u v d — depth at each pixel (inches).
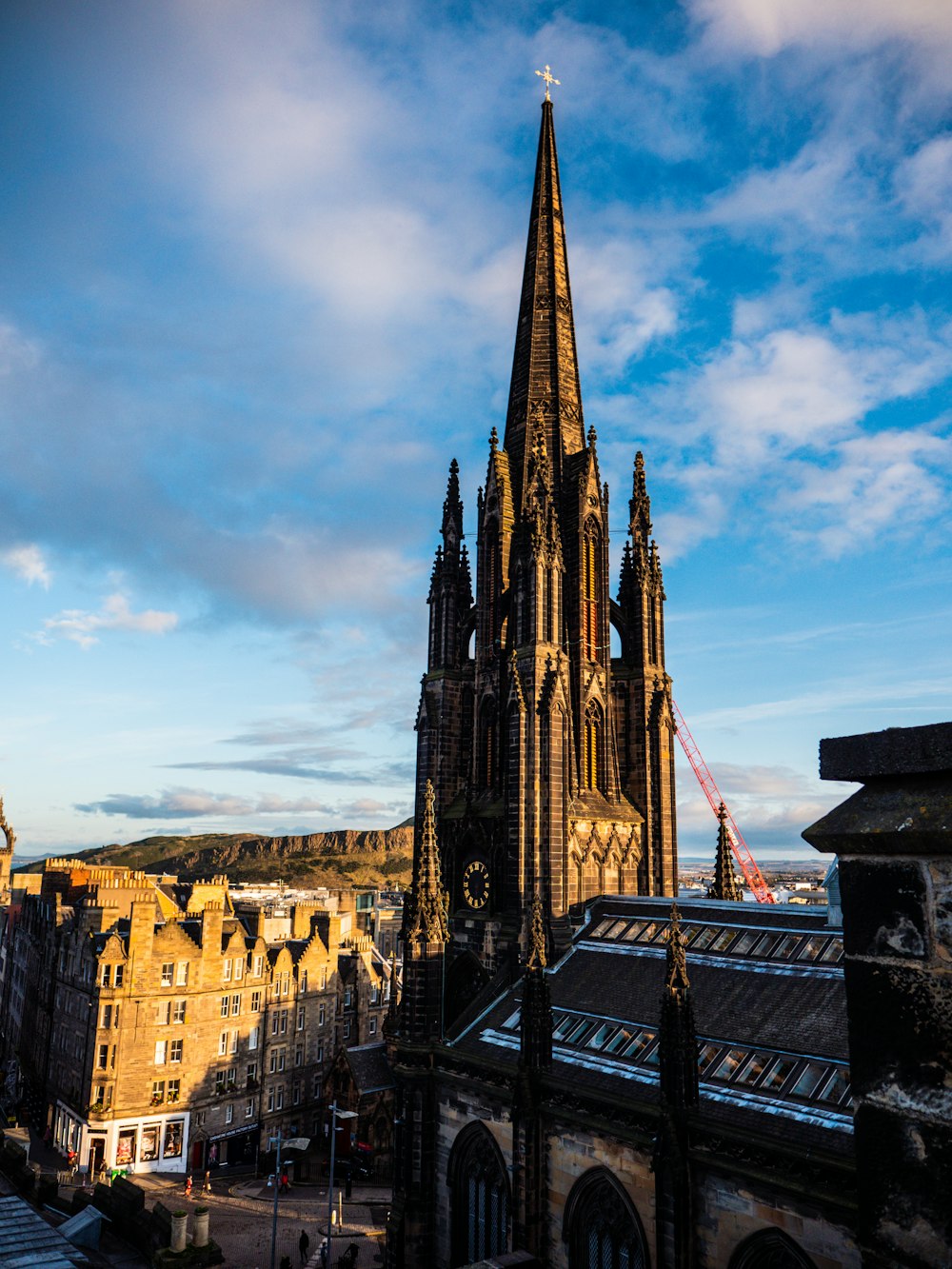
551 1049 2123.5
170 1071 3993.6
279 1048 4510.3
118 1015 3900.1
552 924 2699.3
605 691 3233.3
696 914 2522.1
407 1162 2351.1
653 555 3449.8
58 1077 4256.9
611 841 3002.0
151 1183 3713.1
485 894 2962.6
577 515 3294.8
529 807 2787.9
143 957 3978.8
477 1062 2224.4
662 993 2219.5
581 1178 1895.9
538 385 3619.6
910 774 373.4
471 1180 2244.1
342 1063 4466.0
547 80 4114.2
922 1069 343.3
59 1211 2230.6
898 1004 356.5
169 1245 1862.7
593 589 3309.5
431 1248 2292.1
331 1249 2987.2
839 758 404.8
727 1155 1611.7
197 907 4874.5
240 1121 4232.3
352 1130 4261.8
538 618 2923.2
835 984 1942.7
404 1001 2491.4
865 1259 352.8
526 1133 1982.0
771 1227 1536.7
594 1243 1867.6
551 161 3964.1
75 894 5270.7
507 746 2881.4
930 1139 336.2
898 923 361.4
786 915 2299.5
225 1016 4232.3
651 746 3225.9
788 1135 1562.5
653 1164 1674.5
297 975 4685.0
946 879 344.5
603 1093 1863.9
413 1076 2369.6
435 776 3282.5
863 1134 362.9
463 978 2942.9
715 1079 1797.5
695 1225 1647.4
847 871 386.6
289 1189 3730.3
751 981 2106.3
